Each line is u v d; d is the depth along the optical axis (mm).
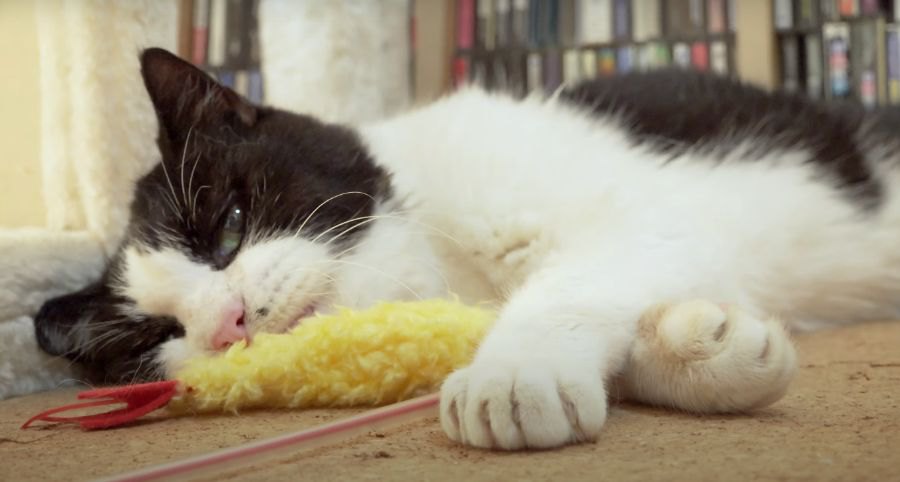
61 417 583
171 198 650
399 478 473
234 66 1442
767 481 455
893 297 771
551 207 627
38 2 759
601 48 1465
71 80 754
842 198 725
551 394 499
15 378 690
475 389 502
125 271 660
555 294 577
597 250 604
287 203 633
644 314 565
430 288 648
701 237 619
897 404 543
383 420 534
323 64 970
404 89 1085
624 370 564
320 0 965
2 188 795
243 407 587
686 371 541
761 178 691
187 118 662
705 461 477
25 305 698
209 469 482
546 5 1489
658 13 1430
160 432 553
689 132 698
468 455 496
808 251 710
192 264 637
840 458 473
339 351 575
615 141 669
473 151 654
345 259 629
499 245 637
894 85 1339
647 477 464
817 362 644
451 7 1497
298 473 481
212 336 613
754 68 1341
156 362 650
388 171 663
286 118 670
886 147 768
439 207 651
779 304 707
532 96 721
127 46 754
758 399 534
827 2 1358
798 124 737
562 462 483
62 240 725
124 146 759
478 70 1511
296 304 617
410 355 570
